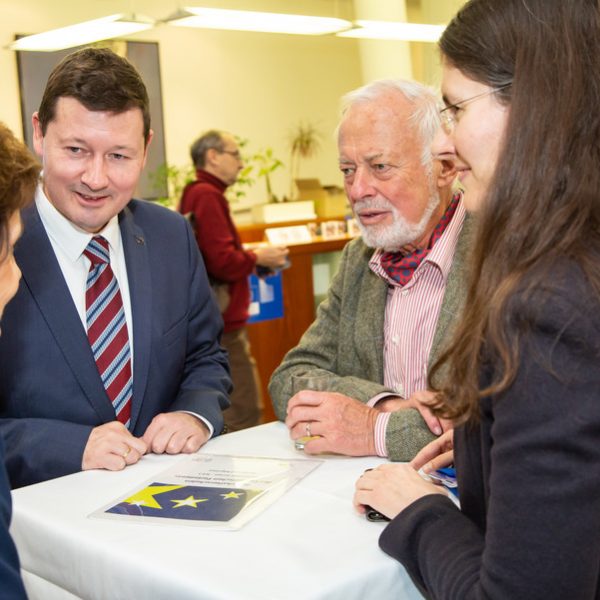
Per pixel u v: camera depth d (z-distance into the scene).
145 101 1.63
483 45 0.84
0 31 5.94
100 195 1.58
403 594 1.02
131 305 1.73
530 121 0.81
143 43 6.67
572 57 0.80
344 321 1.94
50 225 1.65
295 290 4.59
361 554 1.03
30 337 1.62
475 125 0.86
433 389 1.00
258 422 3.82
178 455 1.53
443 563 0.88
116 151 1.56
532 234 0.80
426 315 1.78
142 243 1.79
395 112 1.74
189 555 1.04
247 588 0.94
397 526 0.98
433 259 1.75
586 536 0.73
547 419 0.74
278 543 1.07
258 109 7.49
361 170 1.77
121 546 1.08
